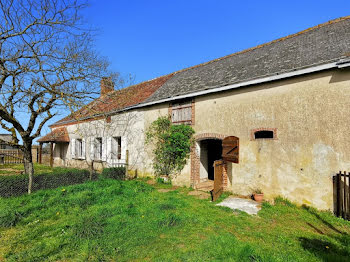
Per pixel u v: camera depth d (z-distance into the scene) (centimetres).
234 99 751
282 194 623
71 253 342
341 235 432
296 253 350
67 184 798
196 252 343
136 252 347
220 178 723
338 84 541
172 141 899
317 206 558
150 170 1041
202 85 873
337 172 532
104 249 353
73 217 488
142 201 611
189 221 473
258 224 477
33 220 477
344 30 714
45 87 678
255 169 685
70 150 1633
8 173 1129
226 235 405
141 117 1103
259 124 682
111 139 1271
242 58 965
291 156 611
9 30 637
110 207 544
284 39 930
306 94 592
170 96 936
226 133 765
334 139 541
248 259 323
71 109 693
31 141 906
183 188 852
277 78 630
